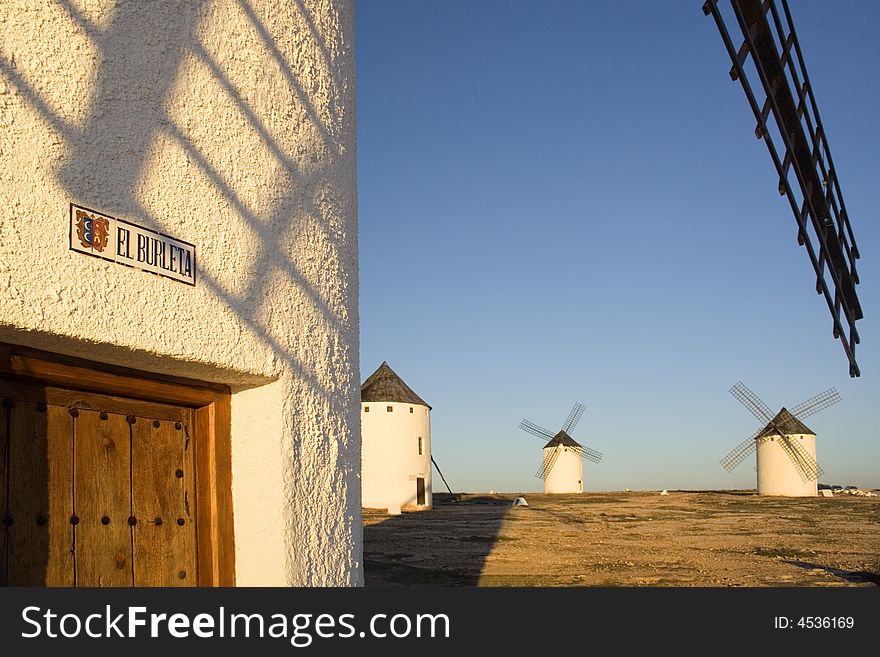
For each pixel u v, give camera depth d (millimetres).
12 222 3102
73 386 3656
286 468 4387
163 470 4082
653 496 51344
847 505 40312
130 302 3561
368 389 41438
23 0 3244
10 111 3143
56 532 3506
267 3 4676
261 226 4422
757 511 36625
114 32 3641
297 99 4863
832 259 6426
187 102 4000
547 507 41094
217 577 4254
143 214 3680
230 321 4105
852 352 6594
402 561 17984
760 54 5152
